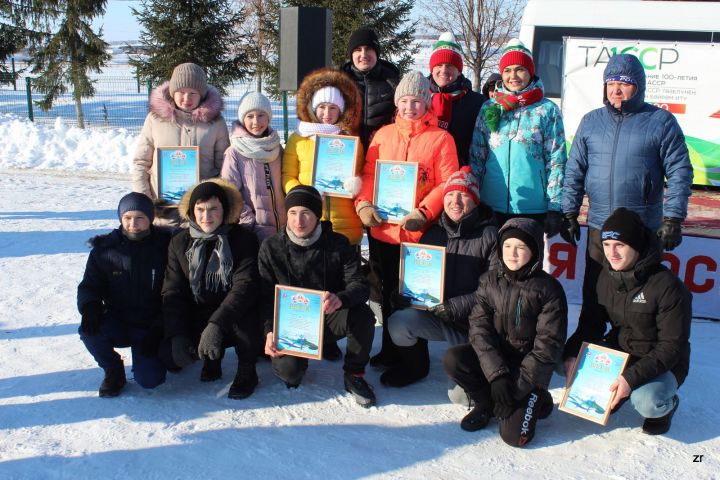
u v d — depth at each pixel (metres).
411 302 3.52
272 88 20.45
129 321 3.54
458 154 4.11
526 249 3.03
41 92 20.05
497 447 3.00
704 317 4.71
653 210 3.53
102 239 3.49
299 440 3.02
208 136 3.98
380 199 3.68
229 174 3.77
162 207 3.87
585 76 9.17
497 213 3.84
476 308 3.26
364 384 3.42
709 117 9.05
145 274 3.49
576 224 3.64
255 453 2.90
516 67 3.63
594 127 3.57
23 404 3.32
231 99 20.02
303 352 3.31
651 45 9.08
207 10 18.67
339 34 19.06
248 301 3.40
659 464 2.87
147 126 4.03
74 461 2.81
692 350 4.12
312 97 3.87
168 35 18.52
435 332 3.52
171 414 3.25
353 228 3.88
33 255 6.12
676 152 3.38
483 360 3.08
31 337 4.20
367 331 3.37
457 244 3.52
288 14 7.14
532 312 3.09
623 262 3.01
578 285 5.00
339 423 3.19
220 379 3.67
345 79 3.85
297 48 7.14
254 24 27.34
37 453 2.87
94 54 20.41
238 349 3.46
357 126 3.97
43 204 8.55
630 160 3.43
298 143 3.87
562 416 3.32
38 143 12.47
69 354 3.94
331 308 3.24
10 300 4.87
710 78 8.95
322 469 2.79
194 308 3.57
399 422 3.22
